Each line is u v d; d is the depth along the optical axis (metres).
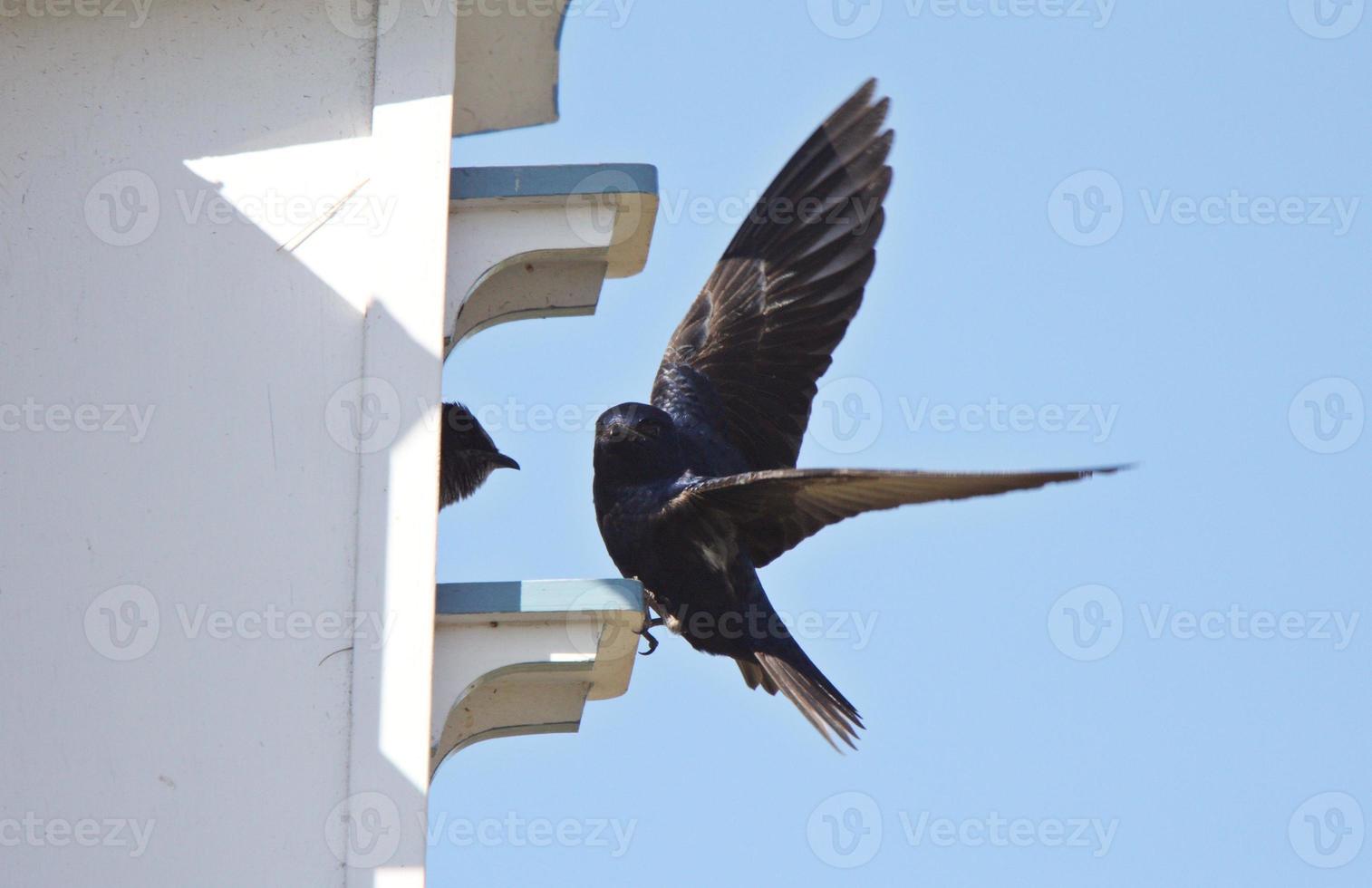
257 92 9.94
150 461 9.15
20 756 8.59
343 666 8.75
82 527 9.02
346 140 9.84
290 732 8.62
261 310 9.45
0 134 9.80
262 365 9.34
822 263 11.26
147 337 9.39
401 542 8.90
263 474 9.12
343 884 8.33
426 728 8.57
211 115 9.88
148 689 8.72
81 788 8.54
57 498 9.07
